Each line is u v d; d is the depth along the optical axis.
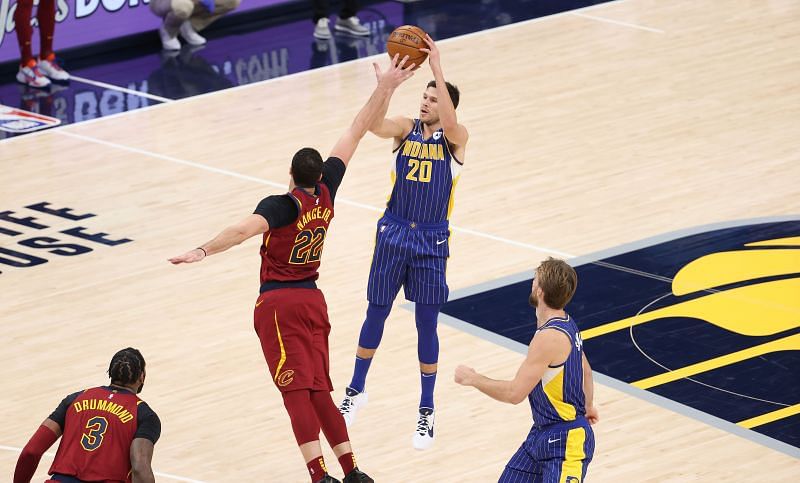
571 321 13.95
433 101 16.64
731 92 32.66
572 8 41.16
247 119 31.52
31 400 18.66
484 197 26.34
